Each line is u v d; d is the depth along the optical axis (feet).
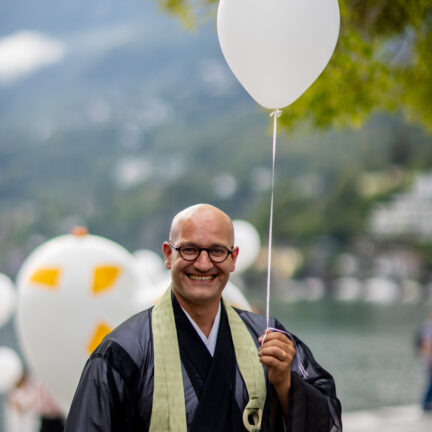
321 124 21.26
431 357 38.86
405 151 501.97
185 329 9.56
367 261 430.61
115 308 17.75
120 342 9.34
